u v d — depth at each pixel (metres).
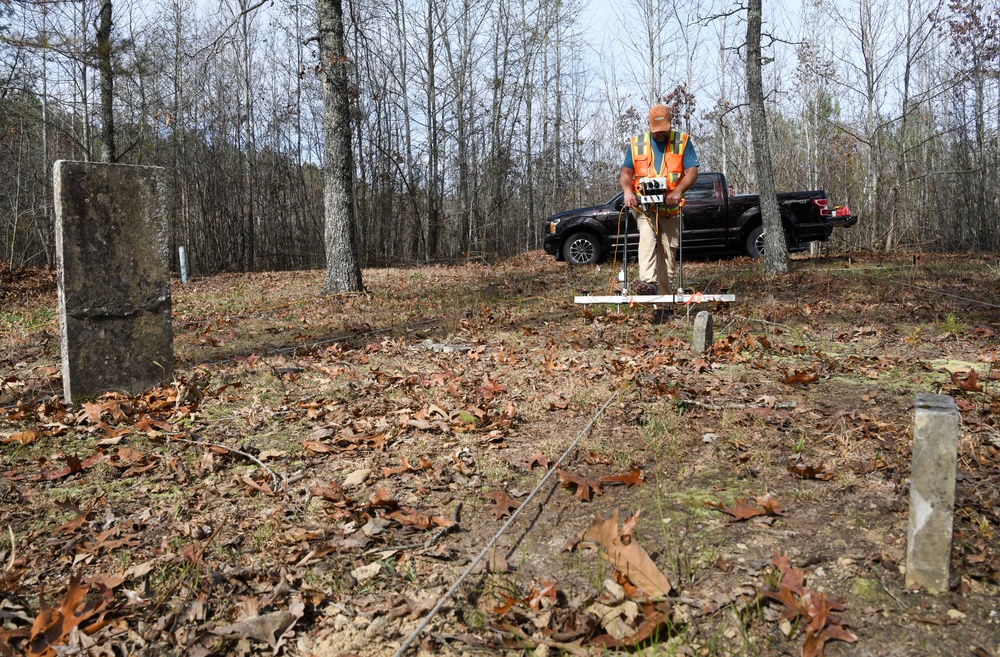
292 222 34.34
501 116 30.41
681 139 7.35
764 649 2.14
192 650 2.22
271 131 31.16
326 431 4.16
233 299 11.52
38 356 6.53
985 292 9.36
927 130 26.62
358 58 26.92
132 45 17.11
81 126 25.61
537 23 30.28
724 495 3.19
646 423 4.20
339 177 11.45
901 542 2.69
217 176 30.56
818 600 2.26
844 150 29.45
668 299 7.31
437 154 29.56
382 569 2.65
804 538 2.76
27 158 26.30
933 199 25.77
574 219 15.48
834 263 14.27
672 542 2.77
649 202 7.22
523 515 3.08
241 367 5.84
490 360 6.09
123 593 2.50
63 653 2.17
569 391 4.95
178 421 4.36
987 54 21.55
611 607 2.37
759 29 12.04
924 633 2.16
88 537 2.89
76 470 3.57
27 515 3.10
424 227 32.31
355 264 11.69
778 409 4.41
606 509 3.10
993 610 2.24
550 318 8.34
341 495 3.24
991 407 4.13
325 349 6.76
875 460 3.42
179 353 6.60
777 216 12.10
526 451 3.82
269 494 3.32
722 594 2.39
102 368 4.68
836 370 5.49
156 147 28.64
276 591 2.48
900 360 5.76
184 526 2.95
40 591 2.49
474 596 2.49
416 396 4.84
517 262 18.38
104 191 4.61
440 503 3.22
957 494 3.01
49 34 14.43
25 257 27.56
